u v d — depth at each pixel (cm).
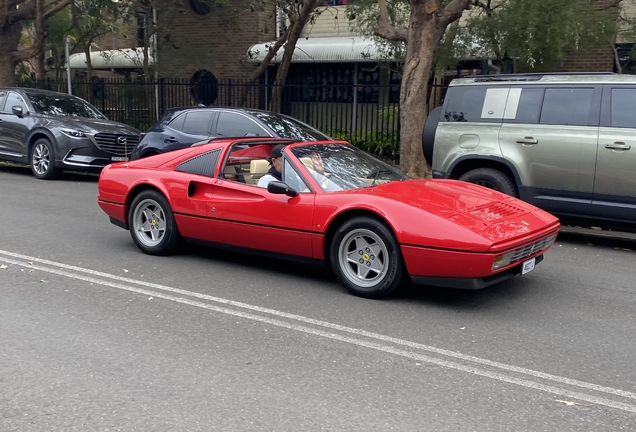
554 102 858
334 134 1719
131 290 618
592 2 1291
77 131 1335
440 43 1409
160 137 1141
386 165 721
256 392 407
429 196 606
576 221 872
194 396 400
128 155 1385
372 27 1525
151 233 746
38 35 1859
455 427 364
